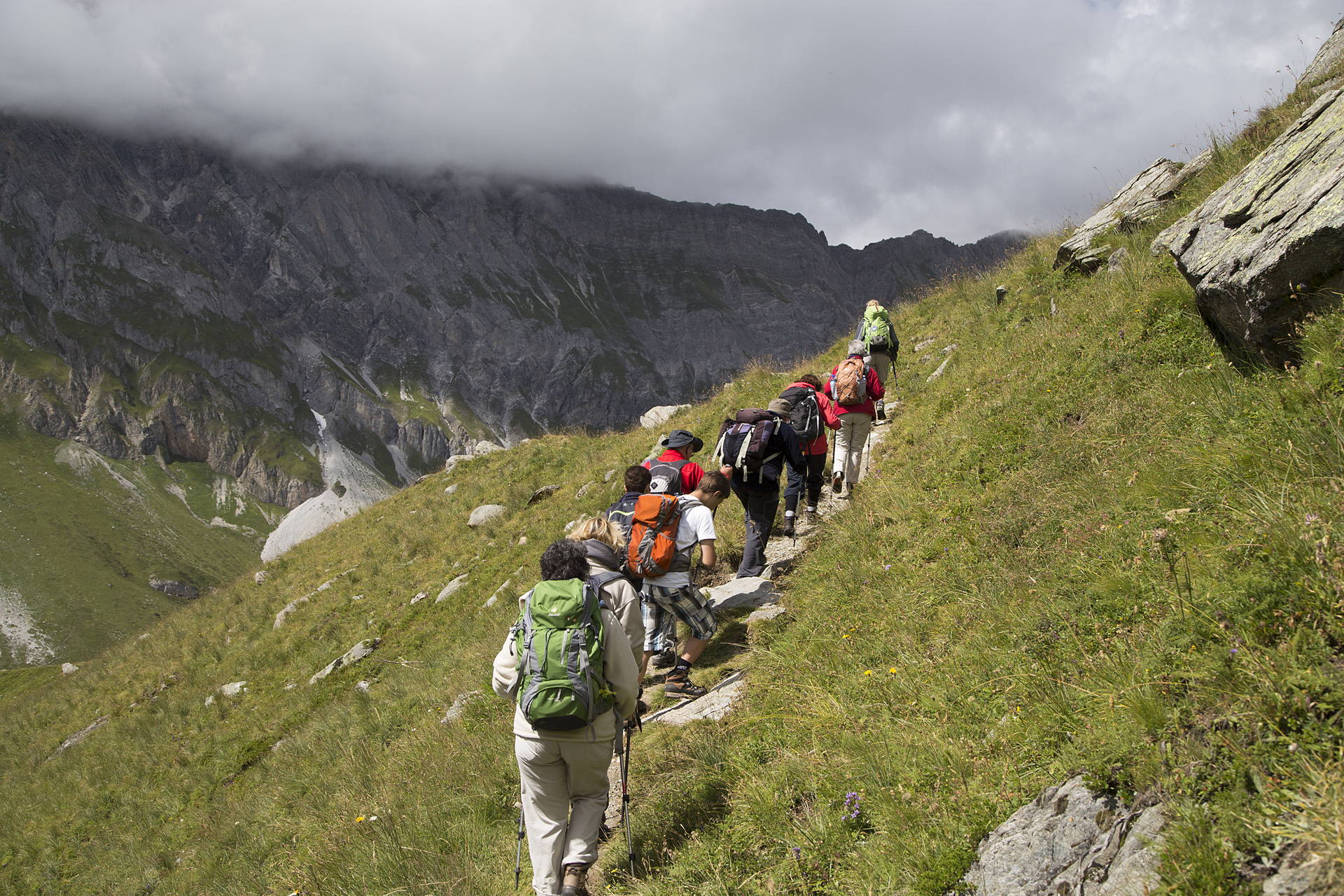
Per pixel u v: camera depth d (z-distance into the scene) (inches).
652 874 157.3
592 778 156.5
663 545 221.8
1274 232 192.7
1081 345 306.8
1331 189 182.1
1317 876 82.3
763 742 182.1
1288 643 107.1
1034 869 110.3
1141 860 98.0
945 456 296.8
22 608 6437.0
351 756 383.2
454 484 842.8
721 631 266.8
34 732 661.9
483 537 657.0
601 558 170.4
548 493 674.8
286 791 390.6
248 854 339.9
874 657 195.2
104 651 827.4
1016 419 286.0
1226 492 151.8
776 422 287.3
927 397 402.6
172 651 698.2
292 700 524.1
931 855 123.3
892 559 244.5
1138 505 176.2
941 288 611.5
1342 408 149.1
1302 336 181.0
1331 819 84.4
